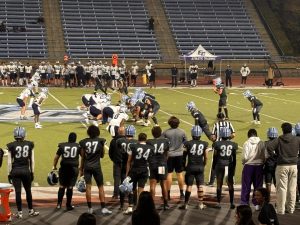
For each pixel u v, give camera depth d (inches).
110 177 569.6
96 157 445.4
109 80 1525.6
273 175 460.8
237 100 1263.5
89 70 1524.4
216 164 461.1
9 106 1094.4
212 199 491.5
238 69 1891.0
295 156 449.4
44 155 663.1
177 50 1909.4
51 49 1822.1
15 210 451.8
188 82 1659.7
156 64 1834.4
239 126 897.5
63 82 1558.8
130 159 440.1
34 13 1920.5
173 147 478.6
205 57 1627.7
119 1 2038.6
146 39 1920.5
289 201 456.1
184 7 2075.5
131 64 1830.7
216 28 2015.3
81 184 443.2
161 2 2082.9
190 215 444.5
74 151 447.2
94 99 863.7
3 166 594.6
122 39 1904.5
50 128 855.7
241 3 2135.8
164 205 456.4
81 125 887.1
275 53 1961.1
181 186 484.7
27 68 1525.6
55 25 1902.1
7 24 1857.8
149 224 286.4
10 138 766.5
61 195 454.3
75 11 1966.0
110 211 449.4
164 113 1034.1
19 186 430.6
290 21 2138.3
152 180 452.4
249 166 458.3
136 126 880.9
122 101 920.9
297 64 1918.1
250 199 490.0
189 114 1026.1
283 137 448.1
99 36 1899.6
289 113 1058.1
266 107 1145.4
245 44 1973.4
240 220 283.0
